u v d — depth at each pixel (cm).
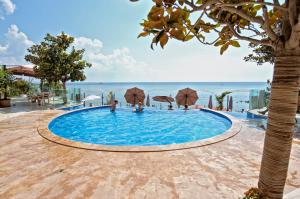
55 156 505
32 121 923
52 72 1586
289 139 147
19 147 573
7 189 347
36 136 684
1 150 547
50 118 995
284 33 142
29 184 364
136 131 1134
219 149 569
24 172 414
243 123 955
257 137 702
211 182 375
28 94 1725
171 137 1025
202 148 576
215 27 208
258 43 170
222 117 1231
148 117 1455
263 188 163
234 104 2709
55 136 668
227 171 423
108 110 1623
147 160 482
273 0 145
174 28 153
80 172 414
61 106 1525
